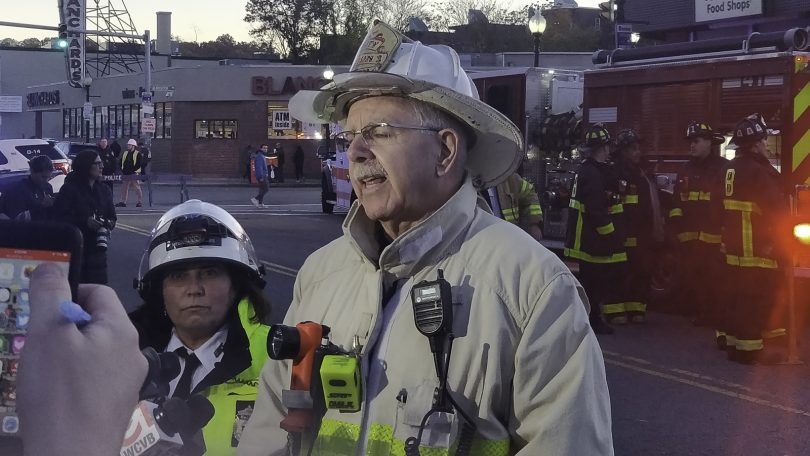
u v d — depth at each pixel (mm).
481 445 1890
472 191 2105
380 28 2154
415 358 1934
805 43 9148
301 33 61125
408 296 2008
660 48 10445
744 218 7605
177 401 2244
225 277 2994
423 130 2088
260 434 2299
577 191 9094
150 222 19281
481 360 1890
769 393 6840
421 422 1868
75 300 1050
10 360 1046
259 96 42219
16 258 1050
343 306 2119
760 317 7660
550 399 1891
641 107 10609
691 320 9711
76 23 51031
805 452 5535
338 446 1940
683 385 7066
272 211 23281
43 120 61656
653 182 9648
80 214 7668
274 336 1964
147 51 34094
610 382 7168
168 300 2980
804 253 7969
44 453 964
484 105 2100
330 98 2275
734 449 5586
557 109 12258
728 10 16250
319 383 1972
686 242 9438
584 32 55469
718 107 9711
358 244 2119
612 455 1961
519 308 1923
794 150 9016
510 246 1997
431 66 2129
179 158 43688
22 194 9539
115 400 1018
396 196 2074
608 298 9219
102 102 51344
